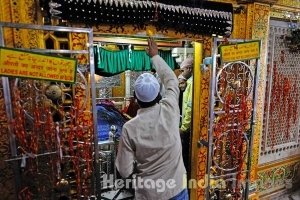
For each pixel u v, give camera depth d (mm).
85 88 1566
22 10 1516
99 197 1637
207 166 2072
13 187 1608
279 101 2863
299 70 2945
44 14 1585
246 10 2268
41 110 1476
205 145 2146
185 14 1913
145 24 1888
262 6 2285
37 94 1448
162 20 1883
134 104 4004
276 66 2742
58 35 1666
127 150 1524
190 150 2414
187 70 2984
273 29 2621
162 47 3621
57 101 1568
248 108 2164
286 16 2590
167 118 1538
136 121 1521
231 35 2273
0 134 1533
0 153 1551
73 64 1423
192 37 2098
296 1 2588
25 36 1544
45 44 1645
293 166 3250
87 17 1631
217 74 1965
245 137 2188
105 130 3066
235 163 2221
